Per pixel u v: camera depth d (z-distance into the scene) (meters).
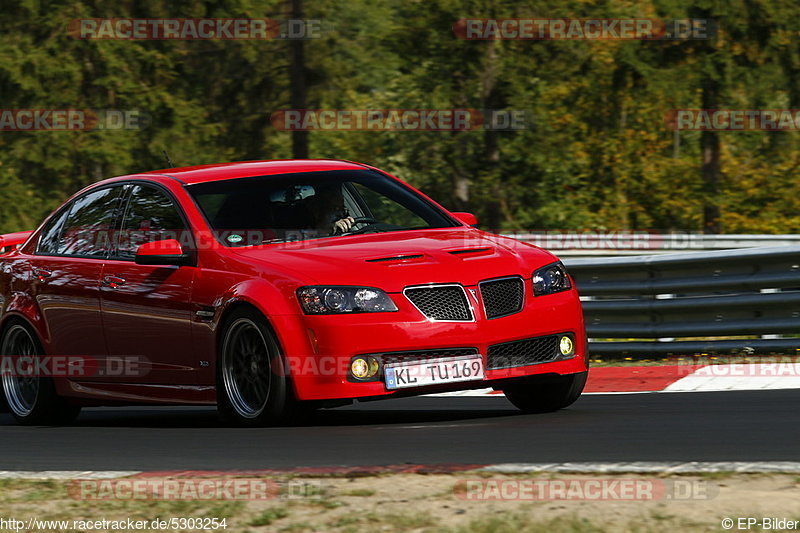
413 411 24.56
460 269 20.70
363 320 19.81
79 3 115.25
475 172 128.62
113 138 112.62
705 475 15.06
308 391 19.98
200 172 24.52
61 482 16.92
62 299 25.08
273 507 14.44
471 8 117.12
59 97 114.12
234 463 17.77
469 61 120.88
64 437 22.77
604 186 144.00
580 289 34.88
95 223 25.38
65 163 112.62
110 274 24.03
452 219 24.53
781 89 119.69
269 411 20.44
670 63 120.25
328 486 15.41
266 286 20.52
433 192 132.25
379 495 14.76
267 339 20.28
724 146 140.50
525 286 21.08
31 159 111.12
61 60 112.62
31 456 20.23
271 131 123.50
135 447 20.30
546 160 127.19
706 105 124.44
